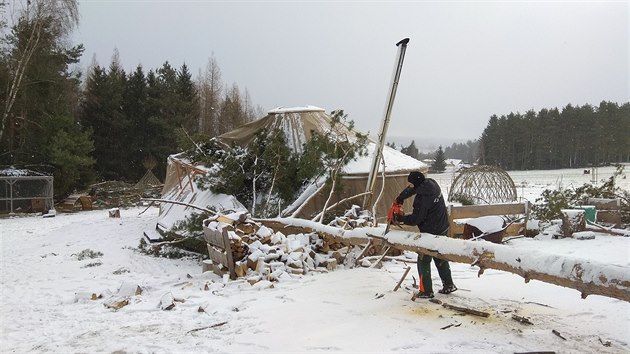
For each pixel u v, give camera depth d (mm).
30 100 28000
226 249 7508
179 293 6887
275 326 5148
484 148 70750
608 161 68188
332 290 6512
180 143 13016
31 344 5094
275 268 7551
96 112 38781
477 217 11555
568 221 11477
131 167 40625
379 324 5027
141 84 40938
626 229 12859
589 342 4383
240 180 11938
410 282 6836
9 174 25344
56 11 27891
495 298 5887
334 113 11680
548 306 5492
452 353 4203
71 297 7316
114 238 14766
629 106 68000
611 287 3979
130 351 4715
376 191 12195
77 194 32281
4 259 11828
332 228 8367
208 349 4629
